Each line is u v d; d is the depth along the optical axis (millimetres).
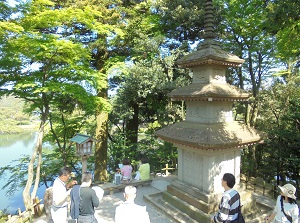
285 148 11172
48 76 8938
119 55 14188
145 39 12875
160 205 7656
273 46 13570
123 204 4273
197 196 6832
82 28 12922
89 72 9359
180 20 14172
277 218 4375
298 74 15172
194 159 7172
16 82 8352
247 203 6852
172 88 12852
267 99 15211
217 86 6727
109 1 11961
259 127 16359
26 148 35719
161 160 15680
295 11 7152
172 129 7555
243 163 14148
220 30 14281
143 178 9914
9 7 7773
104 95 13773
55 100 10062
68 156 15164
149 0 15172
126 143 16469
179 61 7449
